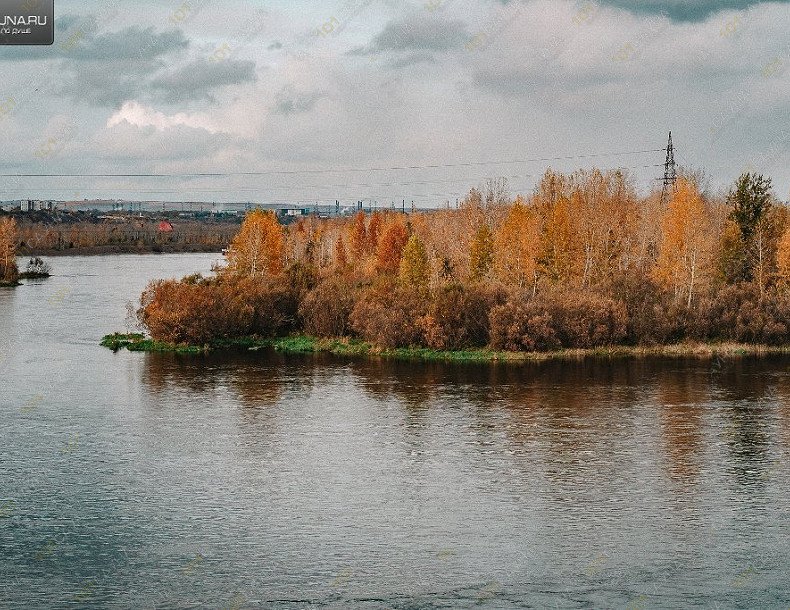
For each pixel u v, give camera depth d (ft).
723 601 91.61
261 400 178.40
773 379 204.03
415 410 170.09
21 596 92.27
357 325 251.60
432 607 90.27
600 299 249.34
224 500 119.24
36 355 230.68
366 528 109.81
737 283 285.64
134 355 234.17
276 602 91.30
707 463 135.74
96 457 138.21
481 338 246.88
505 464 135.23
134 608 89.97
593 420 162.20
